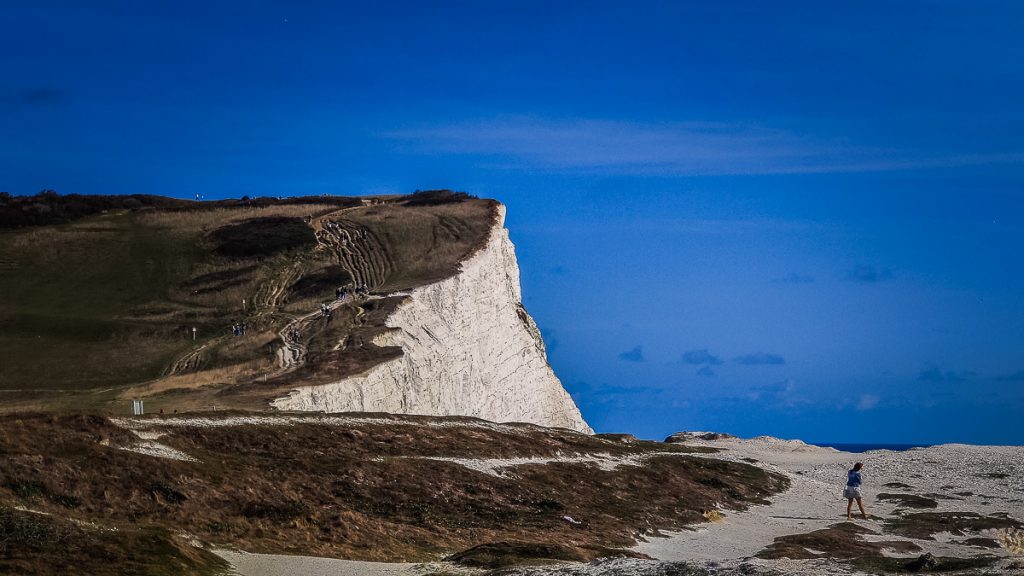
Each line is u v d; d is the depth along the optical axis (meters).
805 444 88.38
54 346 92.75
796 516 52.81
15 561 27.47
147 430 43.78
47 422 38.91
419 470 46.16
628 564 30.45
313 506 38.88
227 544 33.66
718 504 53.91
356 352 80.31
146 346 93.56
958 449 83.06
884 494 60.66
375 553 34.69
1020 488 63.56
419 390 85.06
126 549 29.33
